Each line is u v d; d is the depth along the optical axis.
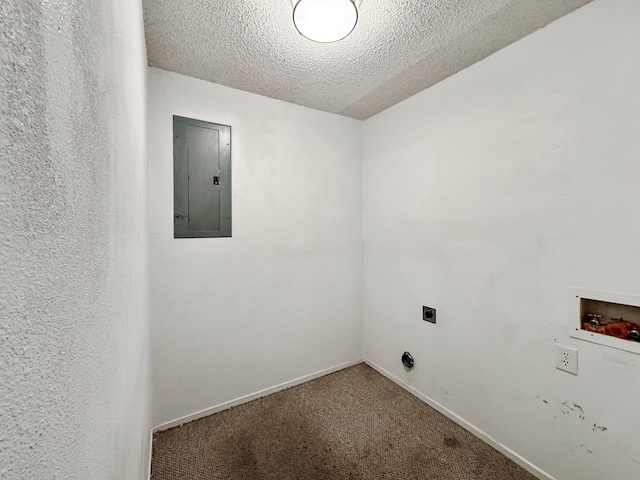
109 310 0.47
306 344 2.23
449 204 1.79
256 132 1.97
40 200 0.23
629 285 1.08
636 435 1.06
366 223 2.50
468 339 1.68
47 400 0.24
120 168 0.60
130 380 0.73
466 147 1.68
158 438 1.61
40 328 0.23
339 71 1.70
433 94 1.87
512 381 1.46
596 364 1.17
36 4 0.22
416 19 1.28
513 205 1.46
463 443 1.58
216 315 1.84
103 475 0.42
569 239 1.25
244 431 1.67
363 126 2.50
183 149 1.72
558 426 1.29
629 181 1.08
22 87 0.19
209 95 1.80
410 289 2.08
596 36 1.15
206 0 1.16
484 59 1.57
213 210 1.82
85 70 0.35
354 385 2.18
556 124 1.28
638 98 1.06
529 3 1.19
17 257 0.19
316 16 1.15
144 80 1.33
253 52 1.51
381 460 1.47
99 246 0.41
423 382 1.98
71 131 0.30
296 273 2.17
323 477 1.37
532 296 1.38
